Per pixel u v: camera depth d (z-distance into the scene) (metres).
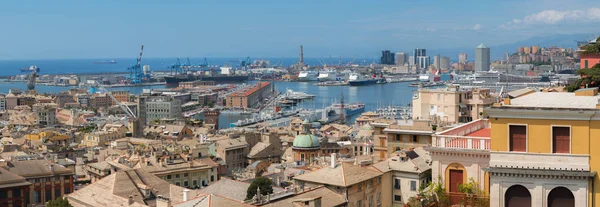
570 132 66.25
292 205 125.31
